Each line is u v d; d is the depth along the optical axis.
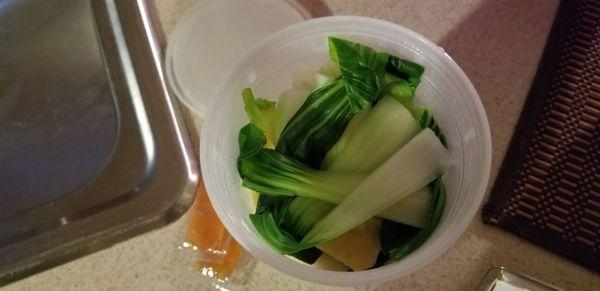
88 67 0.32
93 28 0.32
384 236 0.22
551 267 0.23
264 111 0.24
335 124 0.22
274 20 0.29
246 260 0.24
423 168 0.21
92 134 0.31
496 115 0.25
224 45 0.28
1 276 0.26
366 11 0.28
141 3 0.29
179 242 0.25
